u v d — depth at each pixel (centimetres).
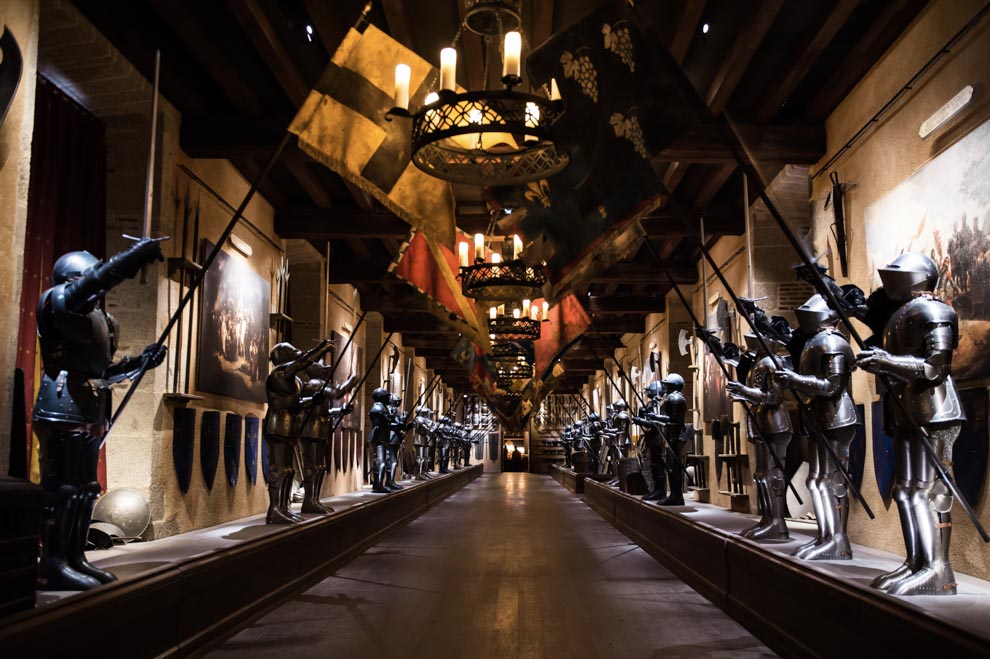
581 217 546
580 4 646
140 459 745
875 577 417
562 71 472
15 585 324
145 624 415
